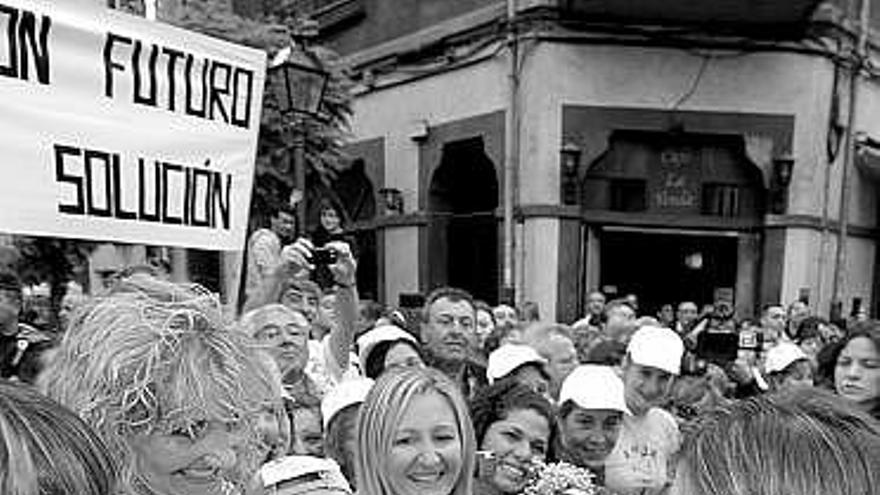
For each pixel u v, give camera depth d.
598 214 11.77
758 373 6.51
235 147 3.55
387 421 2.25
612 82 11.56
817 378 3.88
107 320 1.53
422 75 13.38
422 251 13.41
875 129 12.95
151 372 1.48
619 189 11.86
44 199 2.95
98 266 7.67
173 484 1.50
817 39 11.65
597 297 9.20
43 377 1.57
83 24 3.06
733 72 11.61
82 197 3.04
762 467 0.92
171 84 3.33
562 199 11.55
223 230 3.51
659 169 11.81
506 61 11.98
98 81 3.11
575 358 4.77
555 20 11.48
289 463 2.22
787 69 11.64
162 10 8.36
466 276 13.36
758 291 11.84
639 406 3.60
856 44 12.15
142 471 1.47
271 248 4.21
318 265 4.86
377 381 2.36
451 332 4.45
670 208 11.85
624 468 3.40
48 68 2.97
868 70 12.59
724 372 5.75
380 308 7.61
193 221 3.39
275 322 3.43
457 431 2.28
